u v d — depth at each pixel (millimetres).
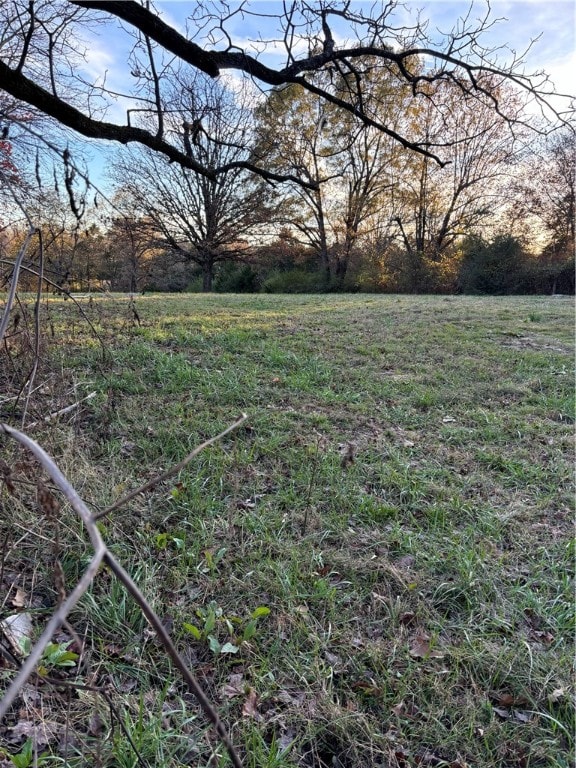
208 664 1858
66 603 388
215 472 3125
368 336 7355
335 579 2348
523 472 3387
